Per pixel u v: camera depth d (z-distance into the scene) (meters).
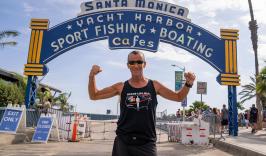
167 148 13.84
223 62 19.00
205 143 15.74
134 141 3.68
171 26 19.34
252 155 10.59
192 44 19.20
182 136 15.97
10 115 15.00
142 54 3.79
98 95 3.90
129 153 3.68
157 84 3.84
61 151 12.06
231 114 18.59
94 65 3.86
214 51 19.08
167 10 19.41
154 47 19.16
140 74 3.75
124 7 19.39
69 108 39.88
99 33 19.27
